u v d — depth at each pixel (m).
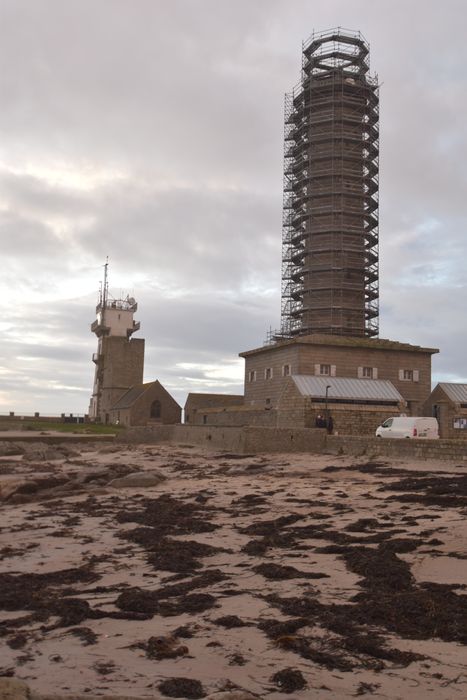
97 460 37.34
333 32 79.00
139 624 7.21
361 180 76.25
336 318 72.81
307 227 76.56
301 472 27.81
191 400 88.31
